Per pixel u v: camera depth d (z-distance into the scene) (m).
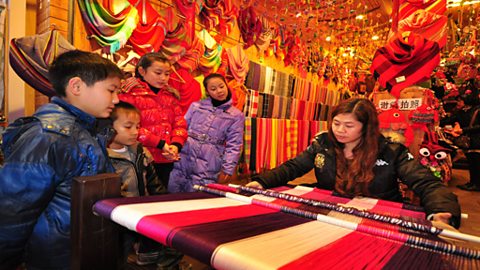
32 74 1.60
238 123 1.91
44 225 0.77
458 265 0.47
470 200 3.22
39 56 1.60
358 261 0.46
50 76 0.85
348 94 6.18
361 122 1.10
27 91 2.06
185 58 2.66
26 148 0.70
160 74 1.65
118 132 1.18
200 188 0.98
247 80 3.55
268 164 3.73
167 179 1.89
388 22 4.61
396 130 2.29
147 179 1.41
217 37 3.13
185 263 1.61
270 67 4.04
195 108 1.94
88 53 0.88
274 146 3.82
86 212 0.63
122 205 0.64
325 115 5.39
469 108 4.04
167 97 1.73
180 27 2.56
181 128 1.77
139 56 2.22
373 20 4.91
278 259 0.44
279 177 1.21
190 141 1.87
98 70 0.83
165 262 1.50
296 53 4.38
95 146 0.83
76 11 1.92
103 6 1.98
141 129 1.54
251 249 0.47
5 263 0.68
